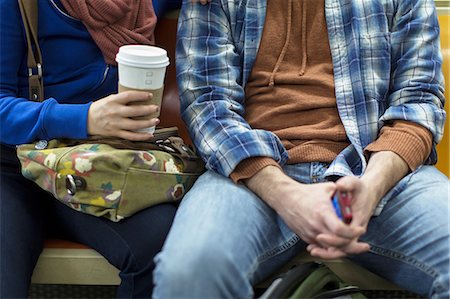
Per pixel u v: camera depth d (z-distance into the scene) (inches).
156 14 71.7
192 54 65.0
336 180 60.6
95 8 63.6
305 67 65.0
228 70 64.2
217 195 56.3
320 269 56.4
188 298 47.8
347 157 62.1
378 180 56.5
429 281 54.9
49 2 63.5
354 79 63.7
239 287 50.4
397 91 64.2
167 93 76.8
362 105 63.4
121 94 57.2
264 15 65.2
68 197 58.4
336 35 64.7
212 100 63.3
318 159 61.9
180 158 61.8
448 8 78.2
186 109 64.2
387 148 59.7
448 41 75.7
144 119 58.9
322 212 52.2
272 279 59.3
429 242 54.9
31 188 64.8
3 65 62.1
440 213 56.2
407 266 56.4
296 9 65.1
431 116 61.4
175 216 56.4
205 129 61.2
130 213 58.7
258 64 65.6
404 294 69.8
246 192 57.8
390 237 57.2
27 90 65.1
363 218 53.7
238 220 53.6
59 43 64.8
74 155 57.6
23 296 56.7
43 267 61.6
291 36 65.2
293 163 62.4
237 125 60.9
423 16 64.6
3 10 61.3
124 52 56.7
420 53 63.9
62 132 59.9
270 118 64.2
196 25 65.4
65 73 65.5
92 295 71.1
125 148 60.1
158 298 48.4
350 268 60.5
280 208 55.5
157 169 58.9
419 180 60.4
